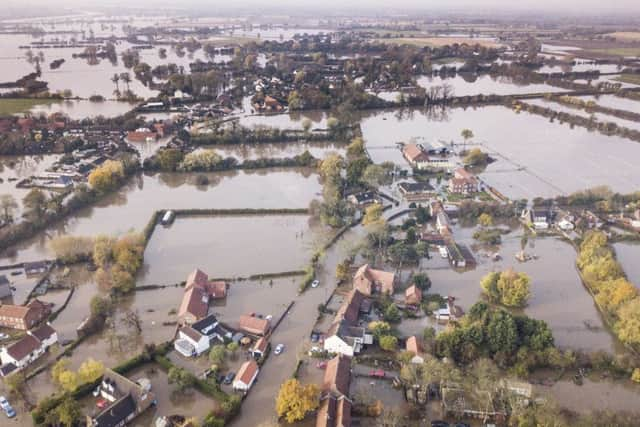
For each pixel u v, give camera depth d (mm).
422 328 142125
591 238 183000
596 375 123875
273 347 133625
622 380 122750
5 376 119938
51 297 153500
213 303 152375
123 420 106750
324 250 182625
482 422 110188
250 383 118938
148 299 153625
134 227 198750
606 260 163375
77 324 141750
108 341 135500
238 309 149500
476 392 113688
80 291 157250
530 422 103812
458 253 176875
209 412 110438
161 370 125312
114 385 113625
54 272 166875
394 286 158750
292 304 152000
